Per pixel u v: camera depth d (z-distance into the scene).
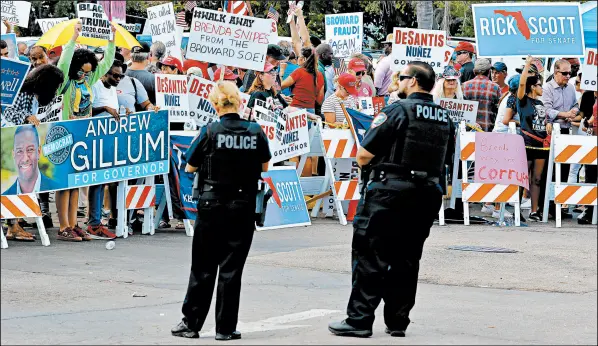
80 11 12.51
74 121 12.13
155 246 12.28
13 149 11.63
